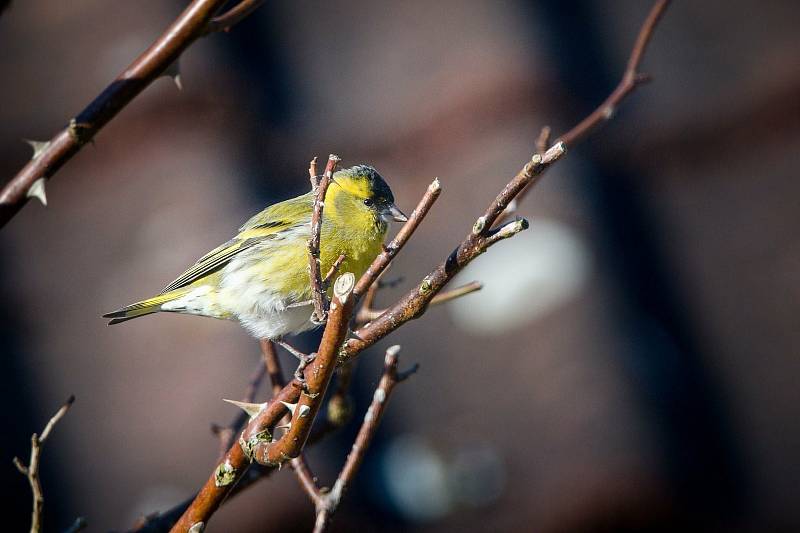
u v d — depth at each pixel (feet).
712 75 42.78
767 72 41.86
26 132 42.24
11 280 40.83
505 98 41.96
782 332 36.35
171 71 18.69
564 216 38.86
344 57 45.65
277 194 41.01
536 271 37.65
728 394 35.37
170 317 38.88
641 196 40.47
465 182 40.04
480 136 41.16
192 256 38.70
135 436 35.60
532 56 42.96
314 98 44.65
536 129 40.86
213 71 44.11
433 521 32.91
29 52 45.03
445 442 34.65
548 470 33.24
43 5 46.68
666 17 44.91
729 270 38.29
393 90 43.91
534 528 32.19
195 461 34.53
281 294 29.07
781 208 39.34
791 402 34.68
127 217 41.34
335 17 46.96
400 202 40.27
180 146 42.52
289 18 47.01
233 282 29.17
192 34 18.42
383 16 46.73
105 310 38.91
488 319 37.29
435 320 38.27
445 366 36.94
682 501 32.45
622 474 32.60
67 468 35.24
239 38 45.68
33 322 39.60
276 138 43.21
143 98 43.24
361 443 18.80
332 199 29.89
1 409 37.04
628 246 38.70
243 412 22.07
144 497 33.60
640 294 37.58
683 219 39.75
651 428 33.78
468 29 44.86
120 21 45.01
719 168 40.83
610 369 35.09
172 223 40.19
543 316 36.86
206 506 16.92
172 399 36.24
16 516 33.94
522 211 39.24
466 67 43.24
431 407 35.78
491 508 33.04
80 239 41.42
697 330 37.22
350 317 15.58
